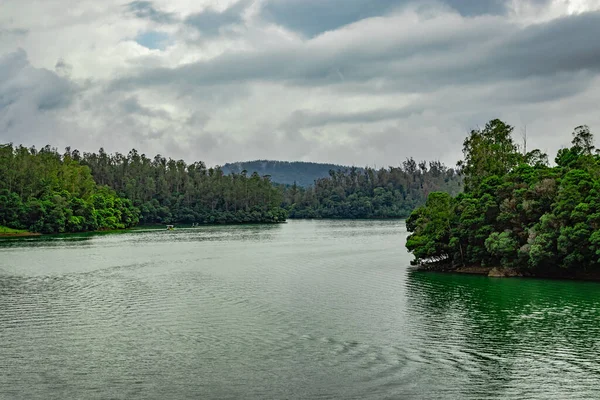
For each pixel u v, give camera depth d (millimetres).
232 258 113062
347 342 47812
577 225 77250
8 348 46688
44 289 74625
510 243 84125
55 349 46375
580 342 47375
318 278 83625
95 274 89188
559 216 80812
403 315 57688
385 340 48375
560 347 46000
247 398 35844
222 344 47469
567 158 111062
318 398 35781
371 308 61219
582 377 39094
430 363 42188
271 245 146375
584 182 82750
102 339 49281
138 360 43344
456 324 53750
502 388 37219
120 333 51250
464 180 117375
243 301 65500
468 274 87625
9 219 194000
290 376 39594
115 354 44875
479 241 90812
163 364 42375
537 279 81625
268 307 61969
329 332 51094
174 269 95438
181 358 43750
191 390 37188
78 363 42719
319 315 57875
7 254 121188
